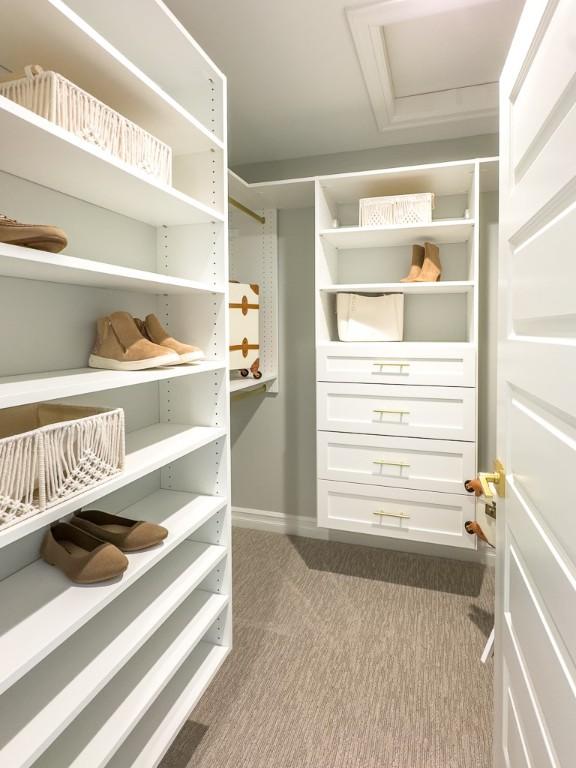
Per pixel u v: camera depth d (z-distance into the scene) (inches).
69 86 35.8
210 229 59.3
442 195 95.0
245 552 102.3
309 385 108.7
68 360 49.1
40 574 42.3
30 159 37.3
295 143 97.6
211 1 57.8
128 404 58.7
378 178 85.4
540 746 30.8
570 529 25.2
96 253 51.9
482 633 74.0
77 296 50.1
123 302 56.9
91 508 52.9
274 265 107.4
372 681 63.9
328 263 94.7
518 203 35.6
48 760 38.8
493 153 92.5
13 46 37.3
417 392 84.7
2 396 30.2
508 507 40.6
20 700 35.8
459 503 83.6
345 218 101.5
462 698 60.8
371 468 88.4
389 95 79.4
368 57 68.4
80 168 39.5
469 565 96.1
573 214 24.6
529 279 33.3
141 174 42.3
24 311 43.9
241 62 70.6
